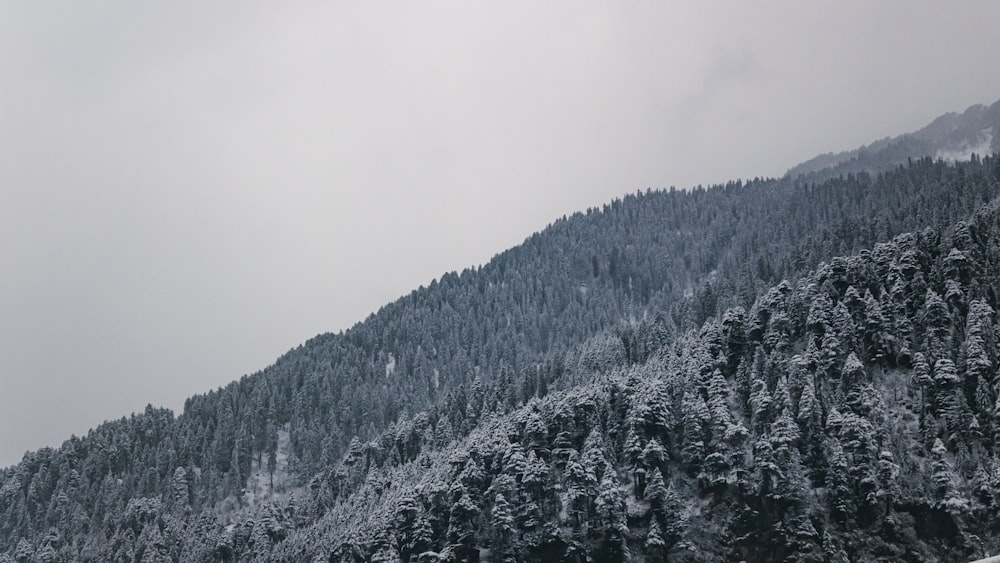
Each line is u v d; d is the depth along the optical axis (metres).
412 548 141.88
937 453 124.50
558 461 144.12
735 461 134.50
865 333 145.25
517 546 135.50
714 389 144.62
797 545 124.81
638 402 145.50
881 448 128.38
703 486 136.38
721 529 130.75
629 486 139.50
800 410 135.00
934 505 121.94
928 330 138.00
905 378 138.38
